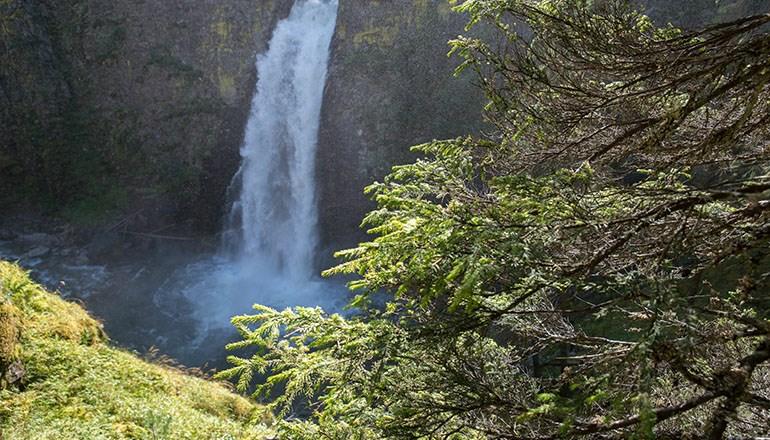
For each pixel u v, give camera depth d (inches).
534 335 123.5
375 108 836.6
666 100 123.0
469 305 91.1
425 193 110.3
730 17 506.0
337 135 866.8
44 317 287.3
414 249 95.1
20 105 848.3
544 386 114.9
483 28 618.8
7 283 286.0
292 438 120.6
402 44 818.8
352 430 118.3
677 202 94.1
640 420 64.8
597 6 117.6
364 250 101.8
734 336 89.2
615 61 111.0
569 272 95.7
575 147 124.7
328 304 761.6
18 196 850.8
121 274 788.6
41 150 861.8
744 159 121.2
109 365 276.2
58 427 217.8
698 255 107.6
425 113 807.7
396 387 110.1
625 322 315.9
